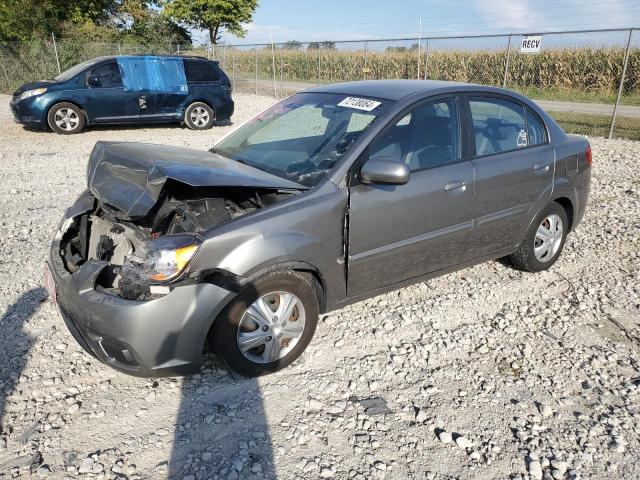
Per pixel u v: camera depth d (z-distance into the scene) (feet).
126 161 11.06
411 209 11.82
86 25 84.64
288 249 10.03
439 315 13.33
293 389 10.43
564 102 63.57
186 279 9.28
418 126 12.24
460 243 13.14
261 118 14.57
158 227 10.59
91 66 40.47
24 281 14.83
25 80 71.41
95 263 10.00
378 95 12.76
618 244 18.21
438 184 12.19
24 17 75.77
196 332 9.45
